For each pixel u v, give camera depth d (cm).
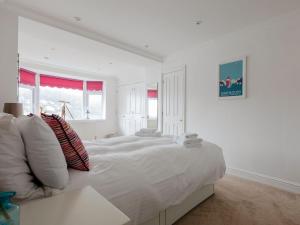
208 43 339
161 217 152
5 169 82
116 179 120
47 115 120
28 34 296
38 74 512
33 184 95
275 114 258
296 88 239
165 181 148
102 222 63
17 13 238
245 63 287
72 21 273
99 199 80
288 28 246
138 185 127
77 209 71
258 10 240
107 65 505
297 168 238
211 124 335
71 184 103
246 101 288
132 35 319
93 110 617
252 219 176
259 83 274
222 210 191
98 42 319
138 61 420
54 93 546
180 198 159
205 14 251
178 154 177
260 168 272
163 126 432
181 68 387
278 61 254
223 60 315
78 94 594
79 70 553
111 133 619
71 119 565
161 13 250
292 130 242
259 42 274
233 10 241
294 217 180
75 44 330
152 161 152
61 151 104
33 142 92
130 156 147
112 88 627
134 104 550
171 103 411
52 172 94
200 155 196
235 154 302
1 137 83
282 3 225
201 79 351
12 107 225
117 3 229
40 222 62
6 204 58
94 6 235
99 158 136
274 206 200
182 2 225
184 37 325
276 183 254
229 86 308
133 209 120
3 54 233
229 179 280
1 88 233
